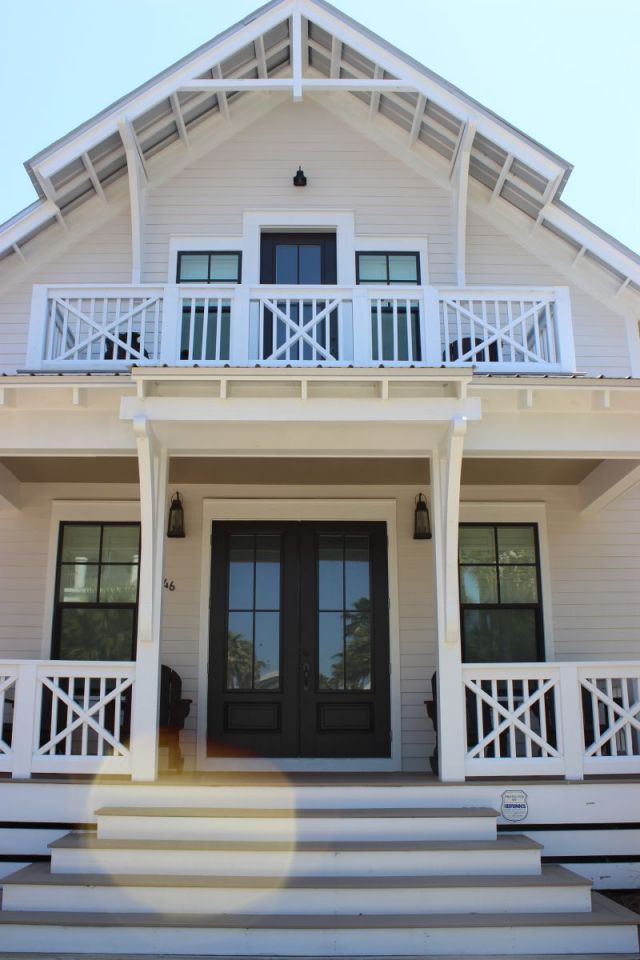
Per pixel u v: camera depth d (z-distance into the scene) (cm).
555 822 607
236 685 802
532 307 706
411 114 865
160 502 643
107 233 877
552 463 769
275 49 877
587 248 825
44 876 534
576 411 666
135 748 614
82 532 828
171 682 758
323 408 629
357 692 802
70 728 625
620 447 666
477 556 834
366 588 824
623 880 603
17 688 631
